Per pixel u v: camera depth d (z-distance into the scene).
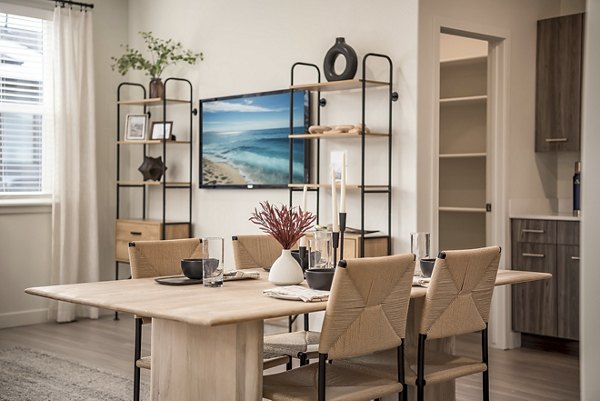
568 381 4.36
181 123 6.44
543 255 5.15
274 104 5.60
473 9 5.07
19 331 5.82
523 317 5.26
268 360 3.26
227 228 6.04
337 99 5.23
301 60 5.47
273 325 5.75
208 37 6.17
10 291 6.03
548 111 5.45
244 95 5.83
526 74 5.45
